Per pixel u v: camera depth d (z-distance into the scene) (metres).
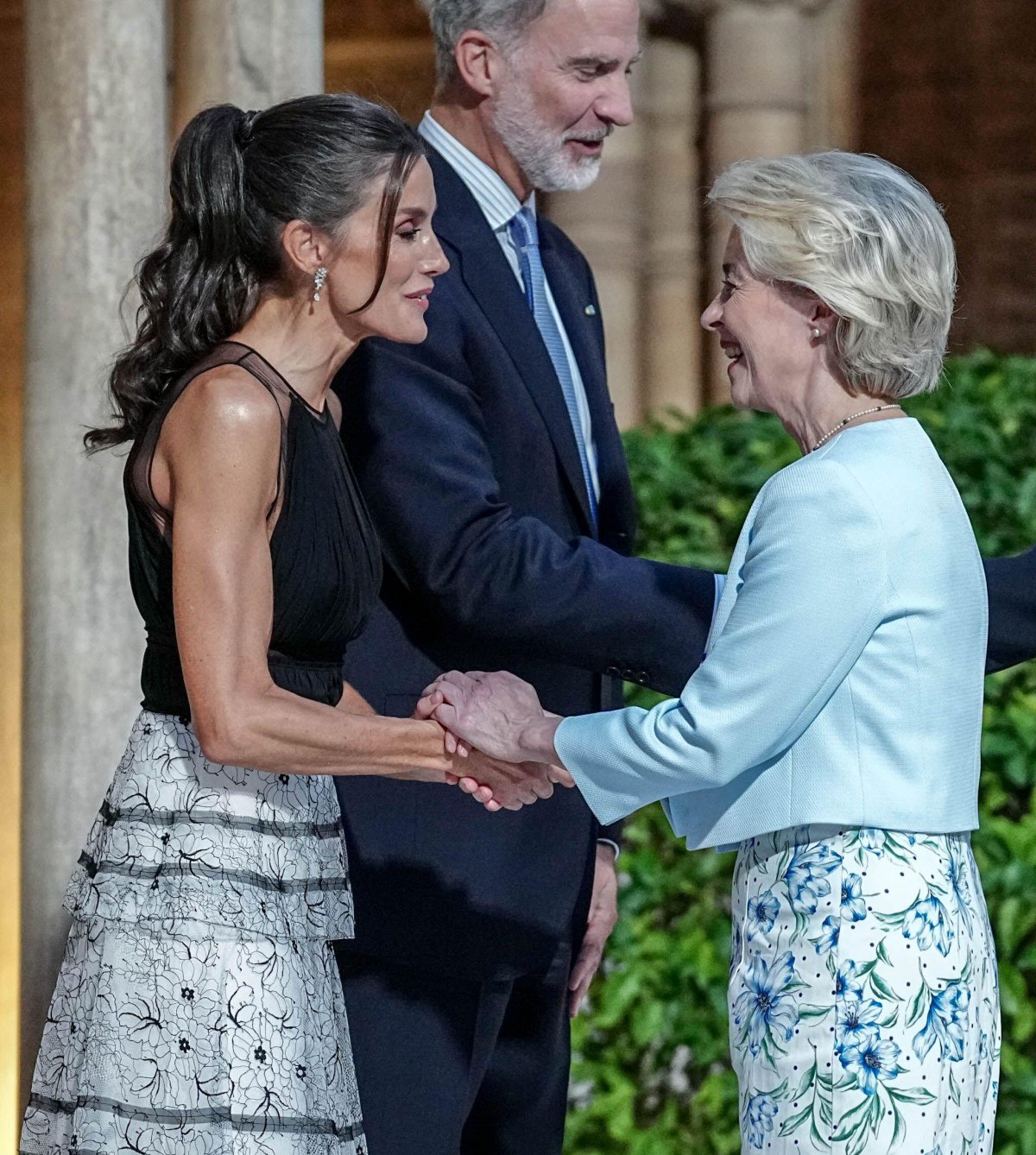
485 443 11.42
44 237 13.09
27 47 13.15
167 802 9.36
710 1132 15.46
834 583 8.69
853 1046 8.76
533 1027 12.30
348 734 9.58
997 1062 9.51
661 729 9.03
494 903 11.52
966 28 34.97
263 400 9.27
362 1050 11.45
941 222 9.25
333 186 9.40
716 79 28.72
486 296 11.52
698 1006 15.24
